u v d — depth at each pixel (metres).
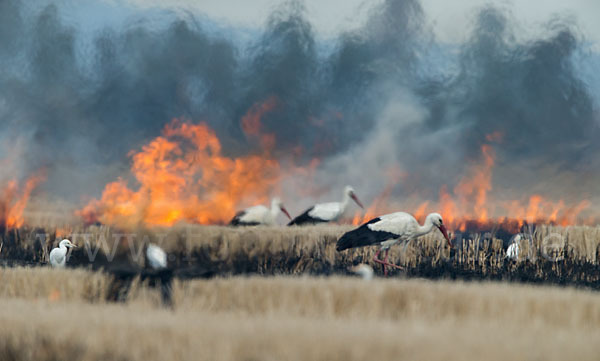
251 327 29.09
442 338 26.97
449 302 37.47
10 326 30.20
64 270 49.69
